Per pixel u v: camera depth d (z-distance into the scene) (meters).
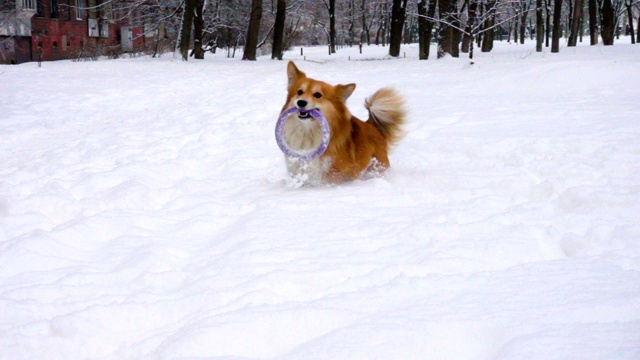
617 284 3.58
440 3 31.56
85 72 24.75
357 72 23.48
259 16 36.88
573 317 3.16
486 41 43.41
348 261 4.21
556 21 35.34
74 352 3.20
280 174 7.54
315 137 6.47
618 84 14.48
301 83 6.62
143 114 14.73
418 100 13.98
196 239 5.09
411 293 3.61
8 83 19.95
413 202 5.97
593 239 4.60
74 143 10.78
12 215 5.73
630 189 5.78
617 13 62.88
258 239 4.76
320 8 65.00
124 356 3.15
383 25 74.50
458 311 3.29
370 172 7.13
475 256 4.29
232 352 3.06
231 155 8.84
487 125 10.10
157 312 3.56
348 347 2.95
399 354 2.89
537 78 15.73
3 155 10.27
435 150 8.56
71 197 6.47
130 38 48.94
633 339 2.83
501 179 6.62
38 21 44.31
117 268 4.37
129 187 6.61
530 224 4.98
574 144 8.04
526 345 2.81
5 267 4.40
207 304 3.62
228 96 17.16
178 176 7.82
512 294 3.50
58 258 4.60
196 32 38.16
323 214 5.49
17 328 3.37
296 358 2.88
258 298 3.61
